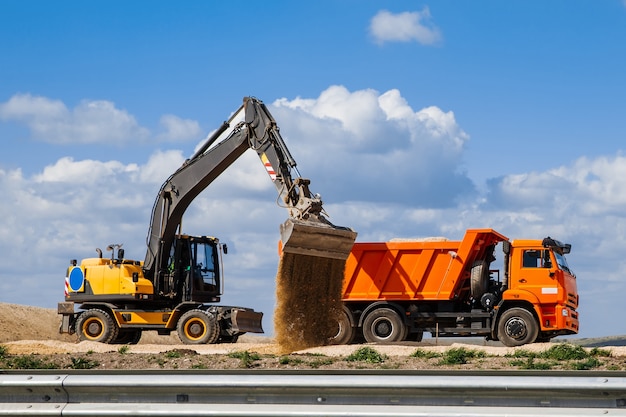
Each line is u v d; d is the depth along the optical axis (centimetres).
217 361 1290
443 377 574
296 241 1922
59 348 2145
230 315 2523
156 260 2664
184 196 2631
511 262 2259
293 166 2294
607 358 1478
